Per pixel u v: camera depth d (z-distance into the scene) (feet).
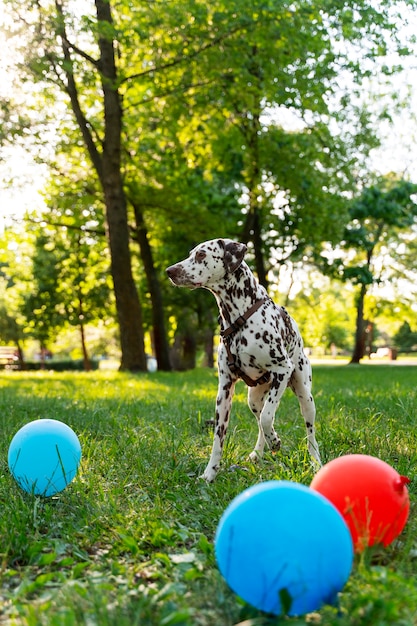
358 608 8.40
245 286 16.87
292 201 81.35
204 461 18.52
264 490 8.92
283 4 53.42
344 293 232.12
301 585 8.32
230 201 80.43
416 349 255.50
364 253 131.34
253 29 53.98
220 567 8.82
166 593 9.39
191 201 74.74
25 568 10.97
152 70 56.85
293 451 19.21
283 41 54.54
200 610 9.05
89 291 119.03
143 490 15.57
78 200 73.77
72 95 60.44
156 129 69.82
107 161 61.62
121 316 65.10
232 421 25.53
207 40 55.57
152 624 8.59
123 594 9.49
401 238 130.82
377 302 155.33
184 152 70.59
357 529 10.44
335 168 76.38
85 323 125.70
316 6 54.54
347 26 58.13
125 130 68.33
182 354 114.21
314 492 9.04
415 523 12.26
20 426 24.31
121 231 63.10
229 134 66.44
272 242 93.35
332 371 77.10
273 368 17.07
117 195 62.39
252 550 8.42
